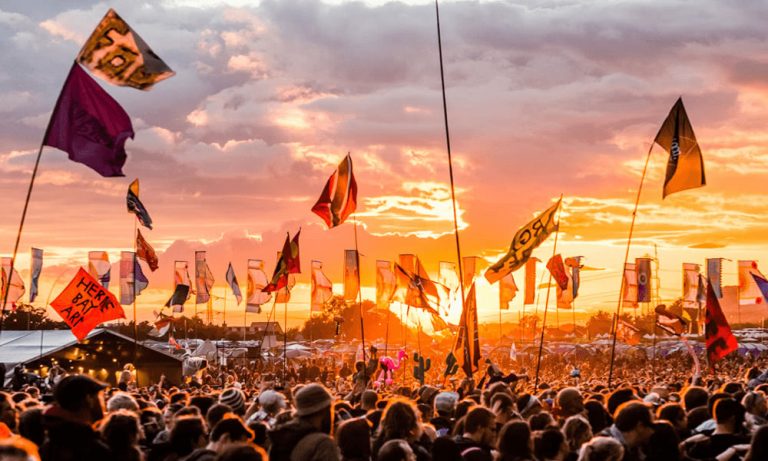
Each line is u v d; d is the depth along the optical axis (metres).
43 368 54.00
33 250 46.72
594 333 112.12
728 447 11.68
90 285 27.94
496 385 16.50
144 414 14.48
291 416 12.04
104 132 17.50
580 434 11.91
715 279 57.94
